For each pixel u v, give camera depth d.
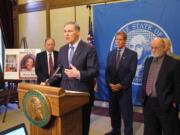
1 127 4.10
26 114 2.04
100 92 5.10
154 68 2.71
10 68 4.98
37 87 1.96
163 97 2.58
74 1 5.45
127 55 3.42
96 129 3.97
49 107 1.88
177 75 2.56
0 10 6.30
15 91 4.84
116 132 3.57
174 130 2.63
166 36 4.32
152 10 4.44
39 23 6.20
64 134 1.97
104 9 4.97
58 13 5.77
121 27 4.79
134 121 4.34
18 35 6.67
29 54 4.98
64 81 2.45
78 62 2.41
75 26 2.39
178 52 4.21
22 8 6.52
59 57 2.58
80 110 2.17
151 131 2.77
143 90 2.79
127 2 4.69
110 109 3.56
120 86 3.37
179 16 4.17
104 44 5.01
